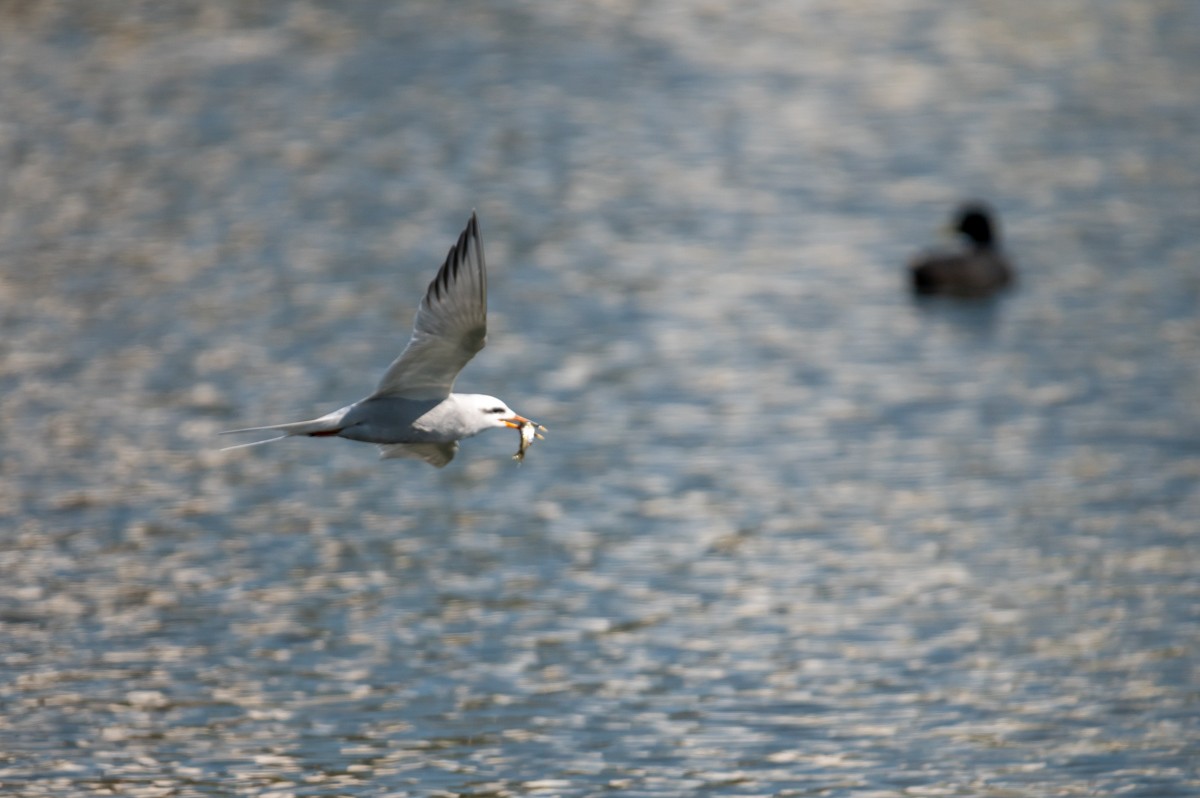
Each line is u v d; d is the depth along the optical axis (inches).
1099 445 1062.4
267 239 1514.5
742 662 749.9
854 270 1497.3
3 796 614.9
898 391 1179.3
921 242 1579.7
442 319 448.8
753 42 2363.4
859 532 919.7
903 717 697.0
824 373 1220.5
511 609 810.2
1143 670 740.7
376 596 823.1
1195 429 1087.0
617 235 1569.9
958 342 1300.4
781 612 807.7
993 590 836.6
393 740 671.1
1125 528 920.3
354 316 1302.9
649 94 2089.1
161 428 1070.4
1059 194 1734.7
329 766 646.5
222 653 752.3
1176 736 678.5
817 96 2110.0
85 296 1350.9
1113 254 1540.4
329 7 2433.6
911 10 2571.4
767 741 674.2
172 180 1696.6
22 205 1604.3
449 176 1736.0
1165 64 2262.6
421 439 468.1
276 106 1971.0
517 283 1422.2
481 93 2058.3
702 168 1803.6
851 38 2400.3
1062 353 1268.5
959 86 2165.4
